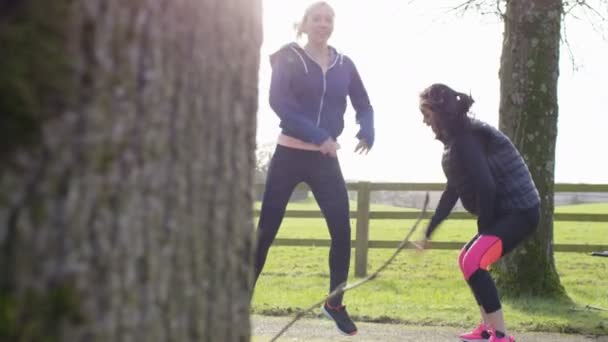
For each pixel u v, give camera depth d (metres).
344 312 5.44
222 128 1.84
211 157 1.80
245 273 1.96
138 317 1.59
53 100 1.45
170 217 1.67
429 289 9.76
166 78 1.65
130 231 1.57
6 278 1.41
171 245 1.67
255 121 2.00
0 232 1.41
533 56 8.52
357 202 11.09
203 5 1.76
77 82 1.48
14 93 1.40
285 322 7.01
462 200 5.08
